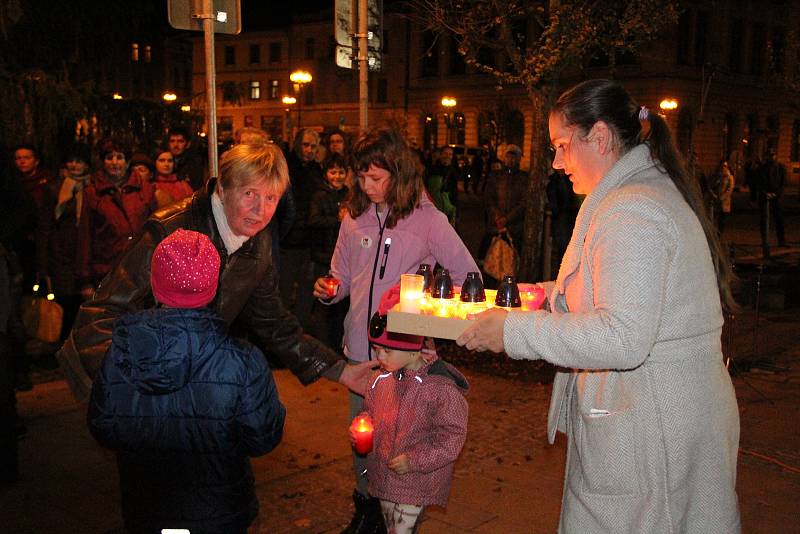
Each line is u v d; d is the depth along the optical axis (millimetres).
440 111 48375
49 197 7152
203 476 2420
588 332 2160
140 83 60094
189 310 2355
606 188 2398
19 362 6234
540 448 5387
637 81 37469
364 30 6074
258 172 2930
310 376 3549
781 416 6207
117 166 7043
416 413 3279
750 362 7711
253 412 2381
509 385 6840
